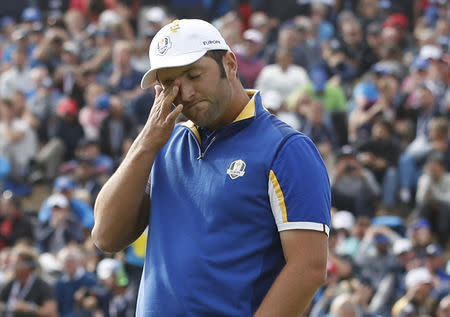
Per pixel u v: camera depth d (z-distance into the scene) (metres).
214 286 10.30
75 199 40.09
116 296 35.50
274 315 10.04
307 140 10.56
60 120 46.66
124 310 35.25
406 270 36.22
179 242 10.55
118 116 44.91
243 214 10.34
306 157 10.36
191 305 10.34
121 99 48.53
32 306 33.94
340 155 41.81
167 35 10.38
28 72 51.53
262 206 10.34
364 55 55.78
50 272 36.44
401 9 63.28
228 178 10.41
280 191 10.23
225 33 54.97
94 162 43.16
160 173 11.03
